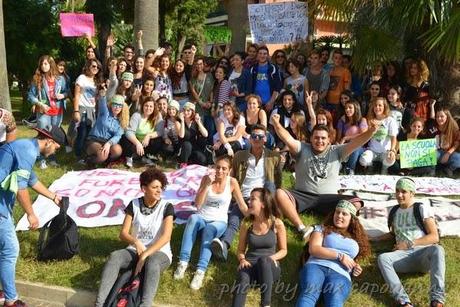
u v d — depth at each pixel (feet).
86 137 28.84
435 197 24.21
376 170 28.17
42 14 47.57
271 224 18.21
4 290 16.98
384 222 21.33
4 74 36.50
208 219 19.84
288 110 28.04
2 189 16.48
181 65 32.37
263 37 34.01
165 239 17.95
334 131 27.12
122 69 32.45
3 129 17.12
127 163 27.78
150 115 28.07
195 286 18.28
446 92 30.14
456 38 25.36
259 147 22.07
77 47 52.03
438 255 17.67
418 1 25.59
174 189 24.13
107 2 57.16
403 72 31.09
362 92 32.81
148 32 39.83
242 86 31.22
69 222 19.80
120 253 17.85
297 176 22.08
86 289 18.66
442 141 27.78
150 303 17.02
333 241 17.70
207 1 79.51
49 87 30.09
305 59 35.12
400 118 28.17
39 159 27.63
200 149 28.17
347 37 33.22
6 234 16.70
